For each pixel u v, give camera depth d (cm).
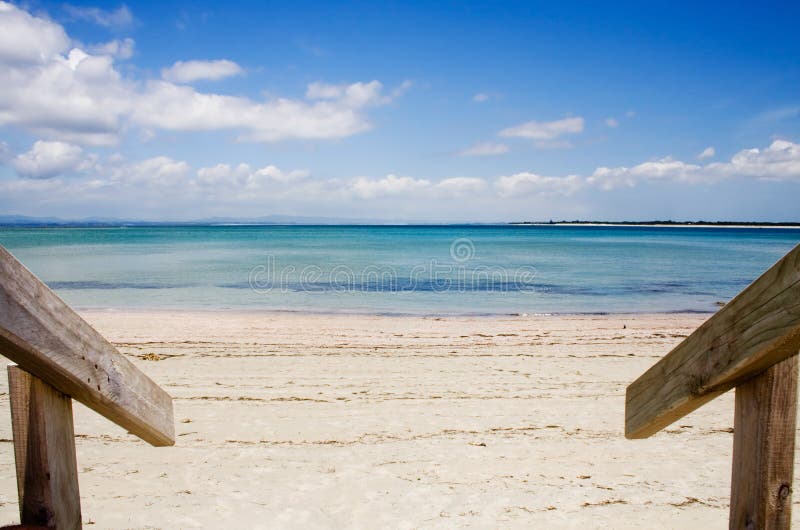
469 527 352
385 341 994
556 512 372
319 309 1475
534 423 550
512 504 382
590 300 1675
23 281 134
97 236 7662
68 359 147
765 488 140
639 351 912
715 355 144
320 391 660
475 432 523
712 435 516
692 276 2411
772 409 138
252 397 633
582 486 411
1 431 509
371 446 486
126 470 428
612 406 608
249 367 787
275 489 400
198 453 465
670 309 1506
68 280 2142
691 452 477
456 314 1398
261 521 355
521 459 460
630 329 1148
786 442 139
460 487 407
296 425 538
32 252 3906
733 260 3422
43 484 154
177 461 447
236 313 1397
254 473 427
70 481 163
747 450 145
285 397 633
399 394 650
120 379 172
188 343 955
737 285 2066
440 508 376
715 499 392
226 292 1828
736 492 149
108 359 167
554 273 2536
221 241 6203
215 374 744
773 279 122
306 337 1027
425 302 1616
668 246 5434
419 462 452
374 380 716
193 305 1540
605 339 1025
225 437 504
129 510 367
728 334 138
